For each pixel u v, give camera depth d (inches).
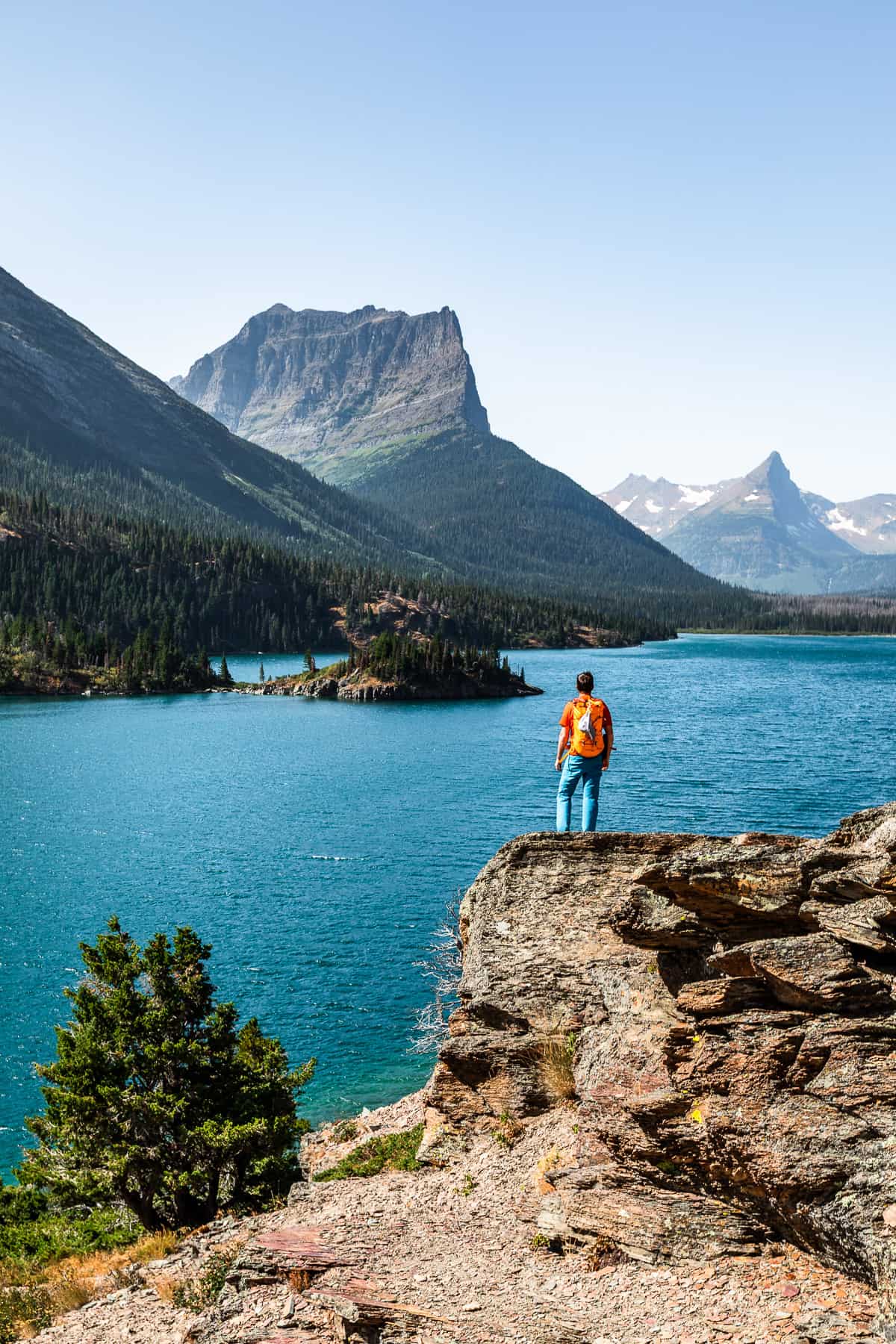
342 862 3085.6
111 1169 989.2
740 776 4473.4
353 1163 865.5
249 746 5959.6
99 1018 1065.5
